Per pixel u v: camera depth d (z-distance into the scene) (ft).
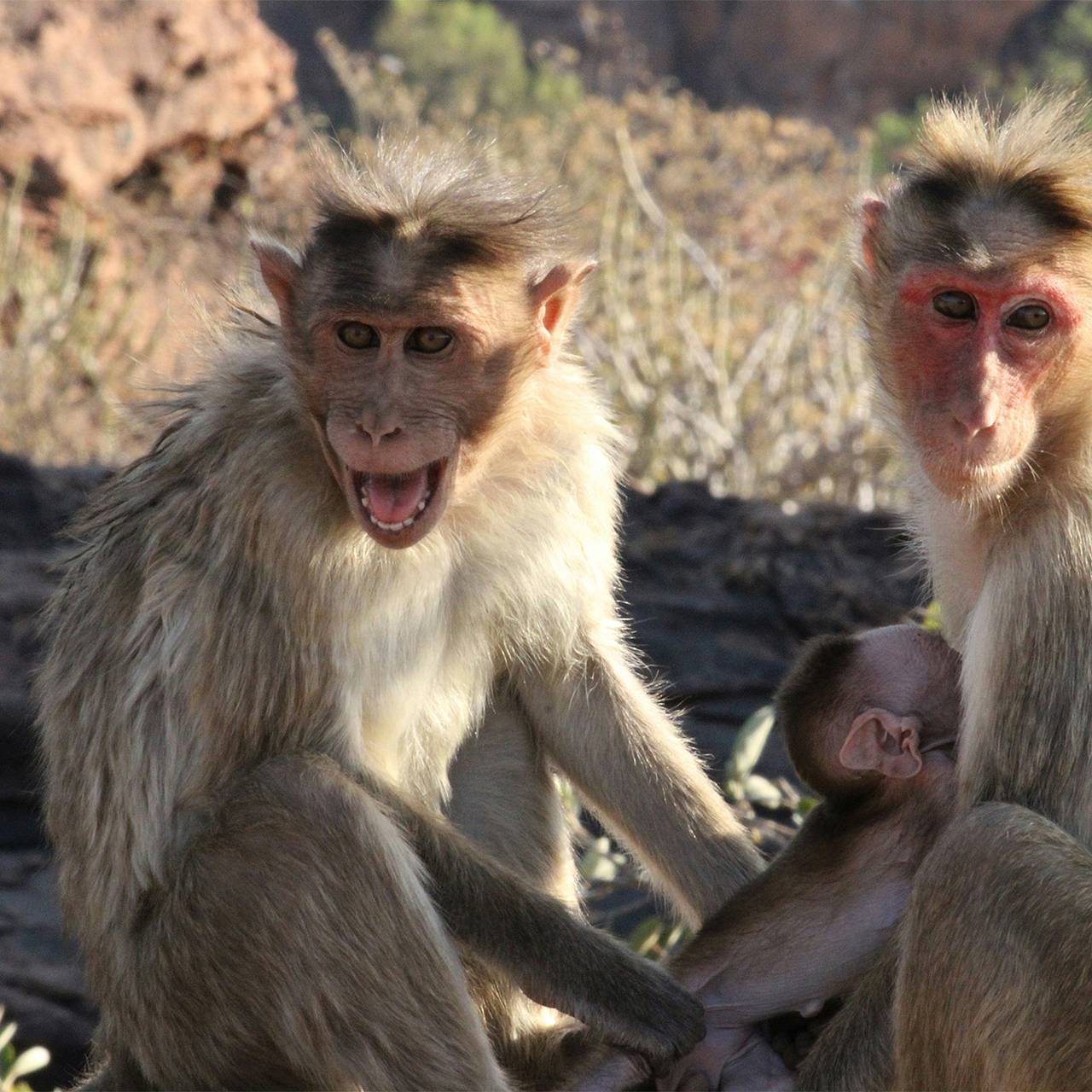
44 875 52.13
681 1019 29.37
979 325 28.91
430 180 30.76
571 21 249.55
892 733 30.42
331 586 29.91
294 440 29.94
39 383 87.10
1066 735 28.55
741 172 116.98
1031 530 29.27
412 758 31.96
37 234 96.02
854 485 80.79
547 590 32.76
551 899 30.19
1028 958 26.35
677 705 55.21
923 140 31.45
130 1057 30.45
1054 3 262.88
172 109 100.53
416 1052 28.43
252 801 28.86
